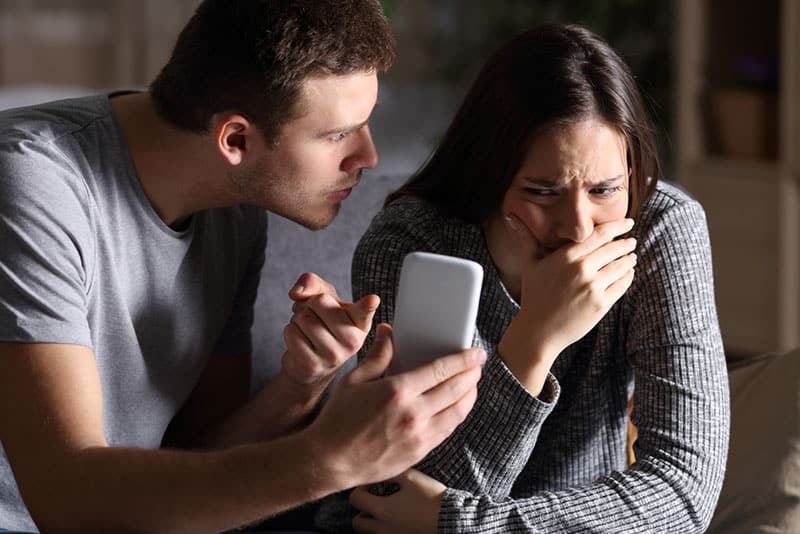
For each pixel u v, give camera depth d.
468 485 1.60
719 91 4.73
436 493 1.59
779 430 1.75
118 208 1.63
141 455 1.37
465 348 1.33
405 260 1.34
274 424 1.80
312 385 1.73
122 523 1.35
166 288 1.73
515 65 1.60
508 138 1.58
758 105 4.60
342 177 1.64
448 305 1.32
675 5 5.06
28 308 1.47
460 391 1.26
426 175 1.79
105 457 1.38
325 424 1.26
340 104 1.57
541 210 1.58
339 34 1.54
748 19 4.73
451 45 5.89
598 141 1.53
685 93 4.81
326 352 1.59
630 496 1.58
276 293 2.06
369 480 1.27
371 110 1.62
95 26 5.76
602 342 1.73
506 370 1.56
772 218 4.52
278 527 1.94
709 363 1.66
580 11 5.44
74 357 1.48
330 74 1.54
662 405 1.64
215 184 1.65
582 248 1.56
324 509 1.85
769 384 1.82
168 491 1.33
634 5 5.34
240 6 1.55
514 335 1.57
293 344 1.62
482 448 1.59
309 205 1.65
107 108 1.67
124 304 1.66
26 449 1.42
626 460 1.93
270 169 1.61
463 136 1.71
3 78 5.68
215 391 1.97
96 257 1.60
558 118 1.52
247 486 1.29
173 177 1.65
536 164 1.55
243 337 1.97
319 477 1.26
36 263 1.48
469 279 1.31
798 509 1.69
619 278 1.58
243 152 1.60
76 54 5.76
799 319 4.51
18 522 1.68
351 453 1.25
